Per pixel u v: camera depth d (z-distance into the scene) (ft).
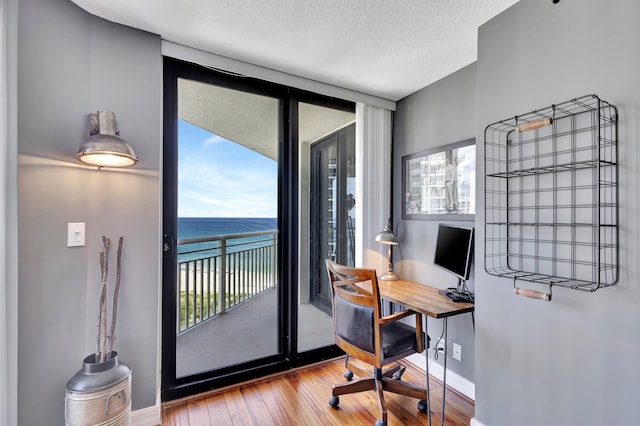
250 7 5.07
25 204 4.34
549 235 4.49
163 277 6.38
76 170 5.08
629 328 3.64
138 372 5.62
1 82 4.01
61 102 4.86
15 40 4.20
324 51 6.41
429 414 5.51
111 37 5.46
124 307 5.52
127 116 5.57
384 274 8.40
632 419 3.59
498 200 5.20
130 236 5.58
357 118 8.66
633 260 3.63
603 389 3.84
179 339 6.89
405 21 5.42
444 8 5.07
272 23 5.49
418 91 8.30
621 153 3.74
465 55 6.55
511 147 5.03
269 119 7.73
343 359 8.41
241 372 7.18
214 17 5.33
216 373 6.98
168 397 6.39
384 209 8.86
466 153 6.90
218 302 7.36
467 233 5.99
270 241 7.76
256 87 7.45
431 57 6.63
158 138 5.86
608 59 3.86
